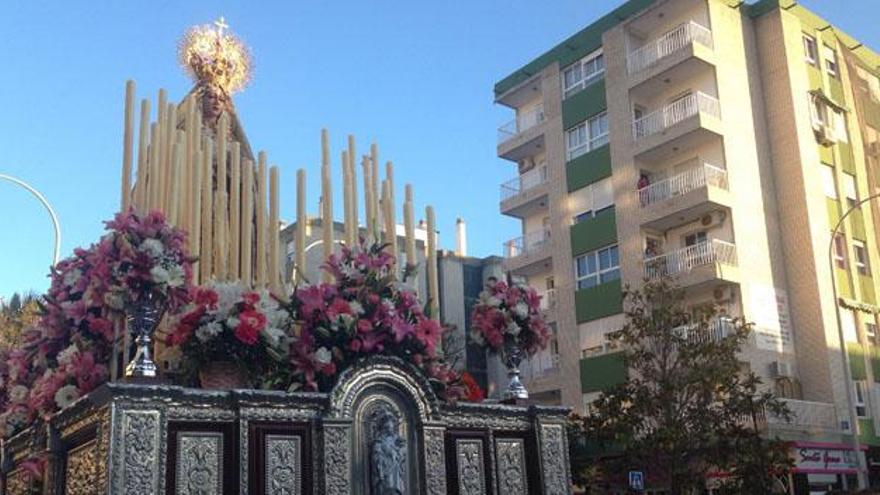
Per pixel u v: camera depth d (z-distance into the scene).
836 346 30.81
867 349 32.25
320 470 8.46
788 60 33.28
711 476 22.61
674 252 30.59
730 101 32.22
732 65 32.84
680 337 20.84
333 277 10.20
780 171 32.72
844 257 32.91
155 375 7.94
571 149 36.28
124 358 9.28
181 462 7.82
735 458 19.48
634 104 34.12
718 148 31.64
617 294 32.62
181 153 10.74
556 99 37.22
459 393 9.73
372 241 10.86
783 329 30.83
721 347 20.56
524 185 38.62
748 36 34.06
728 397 20.77
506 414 10.16
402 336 9.27
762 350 29.73
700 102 31.22
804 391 30.58
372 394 9.01
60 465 9.05
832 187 33.56
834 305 29.17
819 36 35.19
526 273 37.81
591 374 32.84
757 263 30.83
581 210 35.12
